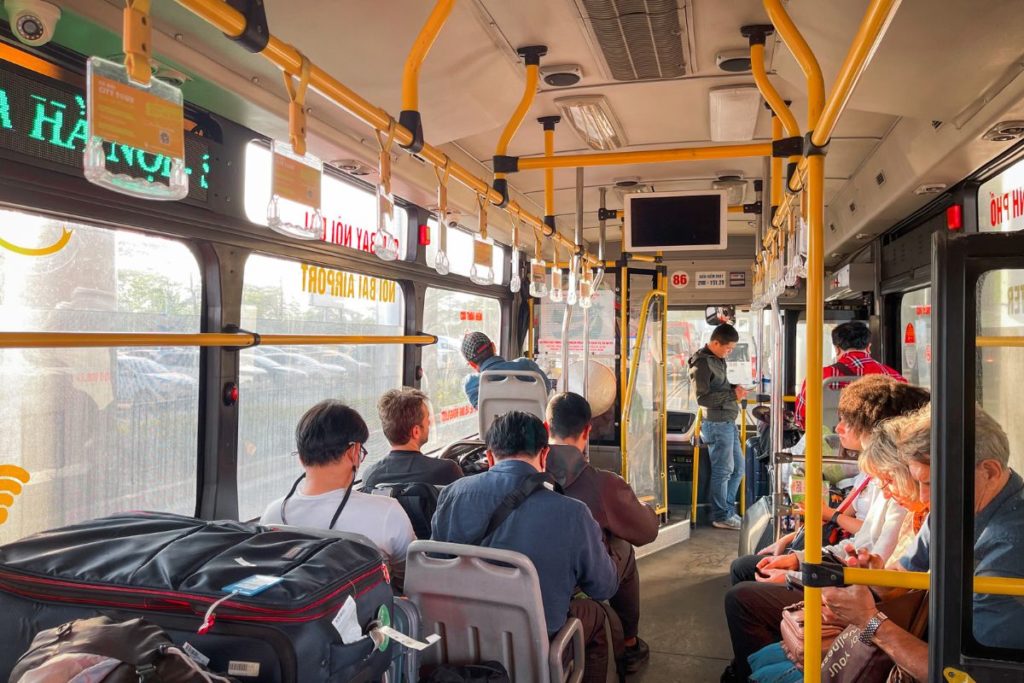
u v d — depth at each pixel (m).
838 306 6.35
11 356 2.00
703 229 4.70
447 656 2.21
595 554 2.42
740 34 2.75
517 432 2.44
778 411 3.34
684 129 4.11
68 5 1.74
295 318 3.27
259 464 3.04
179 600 1.31
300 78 1.42
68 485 2.16
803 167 2.26
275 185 1.41
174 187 1.19
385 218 1.78
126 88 1.09
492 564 2.23
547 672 2.13
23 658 1.11
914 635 1.95
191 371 2.63
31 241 2.01
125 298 2.33
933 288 1.37
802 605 2.37
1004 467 1.47
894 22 2.11
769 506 3.91
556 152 4.58
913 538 2.24
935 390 1.37
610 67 3.11
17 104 1.86
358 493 2.38
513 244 3.13
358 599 1.44
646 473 5.90
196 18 2.04
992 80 2.44
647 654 3.62
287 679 1.25
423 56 1.91
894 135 3.84
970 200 3.59
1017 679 1.34
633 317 5.93
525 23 2.68
